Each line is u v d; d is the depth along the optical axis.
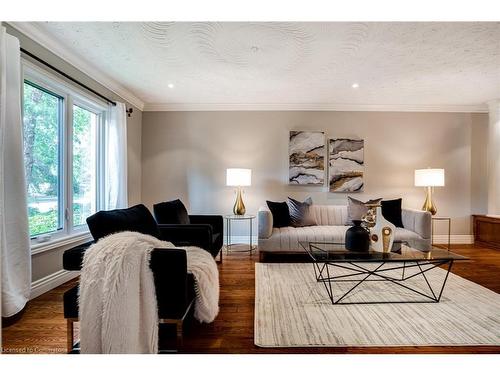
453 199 4.66
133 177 4.38
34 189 2.58
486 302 2.33
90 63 3.02
